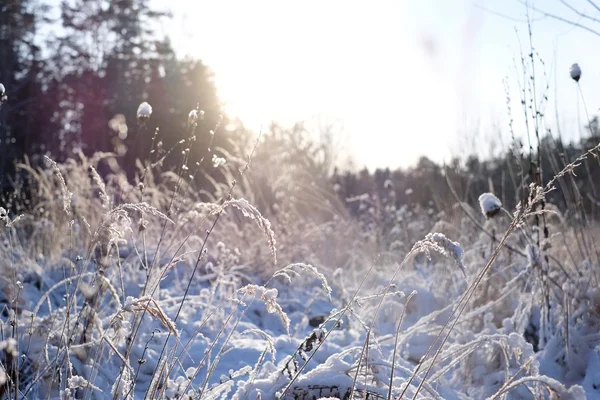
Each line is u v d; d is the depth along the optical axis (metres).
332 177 13.44
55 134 26.64
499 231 5.62
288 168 10.36
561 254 4.93
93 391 2.95
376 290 5.14
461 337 3.96
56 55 28.50
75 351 3.04
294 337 4.47
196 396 2.52
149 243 5.91
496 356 3.78
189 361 3.60
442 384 3.39
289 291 6.28
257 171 9.20
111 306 4.06
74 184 6.20
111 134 26.06
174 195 3.31
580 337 3.80
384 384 2.81
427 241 2.30
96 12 28.23
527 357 3.10
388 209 9.47
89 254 2.83
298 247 7.07
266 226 2.31
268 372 3.09
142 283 4.74
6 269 3.80
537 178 4.15
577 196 4.40
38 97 26.78
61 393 2.49
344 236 8.38
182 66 24.88
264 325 5.14
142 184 3.41
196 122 3.42
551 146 4.59
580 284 4.04
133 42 27.88
